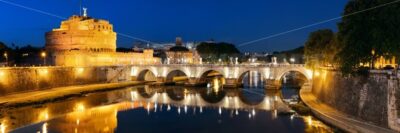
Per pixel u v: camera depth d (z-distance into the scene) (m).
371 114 69.81
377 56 73.25
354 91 77.69
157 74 197.50
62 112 100.62
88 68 180.50
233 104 117.38
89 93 149.00
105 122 87.81
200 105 115.75
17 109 104.50
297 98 127.25
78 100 126.69
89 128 81.06
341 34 84.12
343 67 76.62
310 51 135.38
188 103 121.00
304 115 92.06
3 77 126.50
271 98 130.00
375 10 71.31
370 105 70.56
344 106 82.38
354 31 74.38
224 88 169.75
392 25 68.69
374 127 65.56
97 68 186.88
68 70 166.75
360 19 73.81
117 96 140.75
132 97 138.25
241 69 168.38
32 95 126.19
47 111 101.94
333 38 114.25
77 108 108.25
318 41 132.88
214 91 158.12
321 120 82.19
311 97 113.12
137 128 81.62
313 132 74.00
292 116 91.75
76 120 89.62
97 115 96.75
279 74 157.75
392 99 63.75
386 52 70.00
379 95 67.75
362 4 73.81
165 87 178.62
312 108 91.31
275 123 84.75
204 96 141.12
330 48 112.62
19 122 86.06
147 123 87.12
